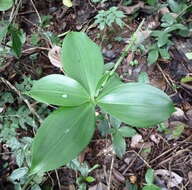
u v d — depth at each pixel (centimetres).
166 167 44
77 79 34
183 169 44
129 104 31
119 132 44
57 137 30
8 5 45
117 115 31
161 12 57
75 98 32
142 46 53
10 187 44
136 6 59
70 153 29
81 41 35
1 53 53
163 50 52
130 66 53
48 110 48
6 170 45
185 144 46
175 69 52
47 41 57
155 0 58
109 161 45
